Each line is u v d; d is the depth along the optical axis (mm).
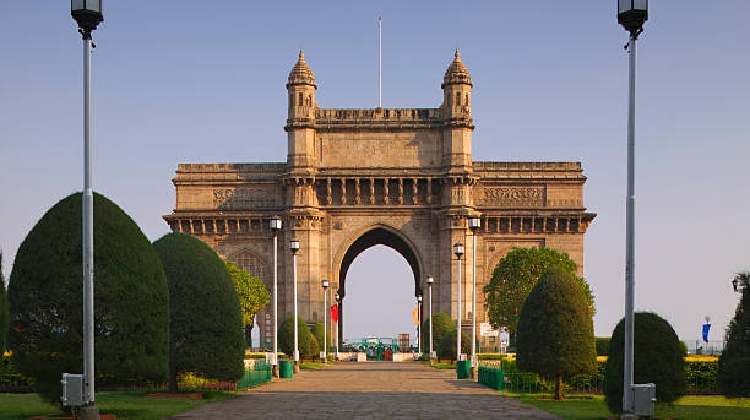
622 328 37281
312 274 109750
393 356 121750
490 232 112250
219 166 114250
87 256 31906
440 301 110250
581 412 39750
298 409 40562
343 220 112000
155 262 37281
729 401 48188
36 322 34656
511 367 61281
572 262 99812
